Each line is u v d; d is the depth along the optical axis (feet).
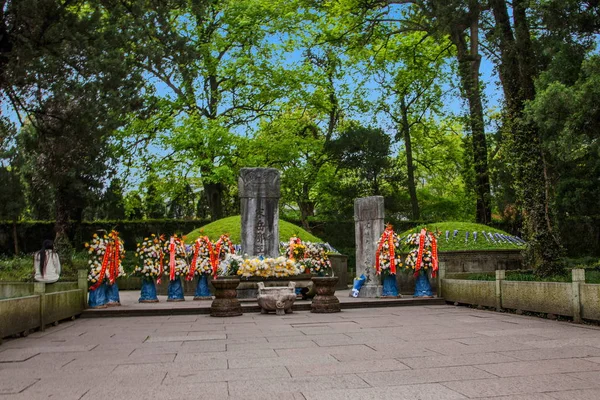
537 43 43.19
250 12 89.66
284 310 37.17
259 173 50.55
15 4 38.11
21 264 64.54
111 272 40.40
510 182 72.90
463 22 55.31
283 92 94.63
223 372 17.29
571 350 20.38
